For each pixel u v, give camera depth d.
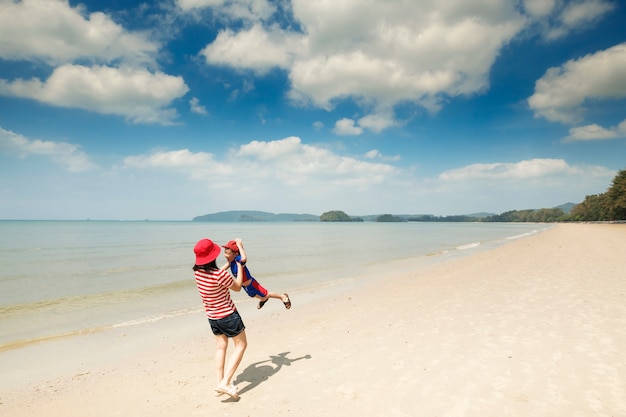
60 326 8.98
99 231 83.88
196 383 5.28
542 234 53.88
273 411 4.24
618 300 8.57
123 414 4.43
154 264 21.64
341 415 4.05
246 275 5.00
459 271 16.38
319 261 23.19
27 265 20.94
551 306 8.34
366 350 6.18
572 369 4.92
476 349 5.86
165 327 8.88
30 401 4.97
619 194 90.06
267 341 7.23
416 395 4.41
